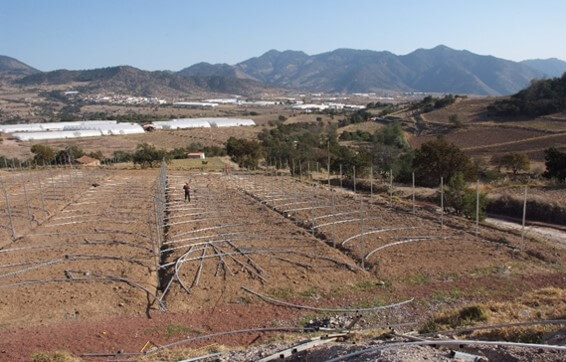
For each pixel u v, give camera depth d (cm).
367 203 3297
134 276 1880
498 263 2072
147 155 6200
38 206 3188
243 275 1911
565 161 4294
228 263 2039
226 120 15400
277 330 1522
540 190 3578
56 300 1666
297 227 2623
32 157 7825
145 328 1510
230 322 1571
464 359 955
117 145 10512
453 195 3061
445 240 2377
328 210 3048
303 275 1919
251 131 13325
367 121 13225
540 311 1454
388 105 17588
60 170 5409
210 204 3259
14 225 2688
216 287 1802
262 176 4884
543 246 2322
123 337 1451
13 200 3416
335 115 17688
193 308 1655
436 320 1470
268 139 8794
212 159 7381
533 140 8181
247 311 1648
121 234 2497
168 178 4647
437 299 1753
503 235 2488
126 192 3800
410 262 2064
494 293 1798
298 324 1562
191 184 4222
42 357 1236
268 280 1870
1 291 1734
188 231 2531
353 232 2511
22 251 2206
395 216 2891
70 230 2589
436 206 3266
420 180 4331
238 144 6328
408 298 1758
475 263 2064
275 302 1709
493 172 4909
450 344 1051
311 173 5300
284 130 11394
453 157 4153
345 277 1911
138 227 2648
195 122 14600
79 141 11162
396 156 6041
